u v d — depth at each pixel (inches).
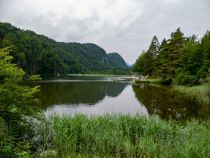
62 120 517.7
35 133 473.7
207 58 1775.3
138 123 523.2
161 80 2704.2
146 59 3326.8
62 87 2137.1
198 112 949.2
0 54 307.7
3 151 291.0
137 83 2755.9
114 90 1973.4
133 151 444.5
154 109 1043.9
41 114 397.4
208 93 1294.3
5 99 298.5
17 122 329.1
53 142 484.4
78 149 474.6
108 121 537.0
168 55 2407.7
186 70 1998.0
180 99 1333.7
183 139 445.7
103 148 456.8
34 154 430.3
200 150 371.2
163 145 453.1
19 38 5940.0
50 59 5260.8
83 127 494.9
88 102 1290.6
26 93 314.5
